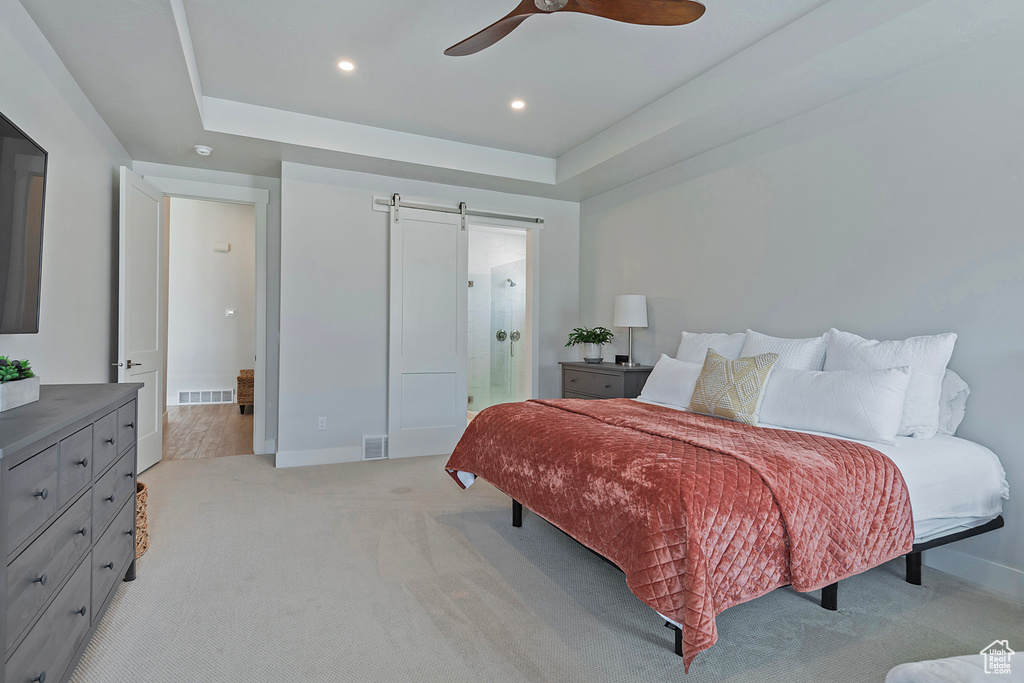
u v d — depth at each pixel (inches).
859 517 71.5
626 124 147.9
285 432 163.9
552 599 83.8
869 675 65.4
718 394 108.3
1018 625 77.4
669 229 162.9
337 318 170.4
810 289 120.8
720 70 117.3
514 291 273.1
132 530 86.6
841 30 93.0
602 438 85.7
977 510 84.3
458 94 134.1
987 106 91.0
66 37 95.4
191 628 73.8
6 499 43.7
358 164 163.5
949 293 96.1
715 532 61.1
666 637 73.6
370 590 85.9
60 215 104.3
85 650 64.1
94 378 125.2
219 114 138.2
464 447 117.5
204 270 309.0
